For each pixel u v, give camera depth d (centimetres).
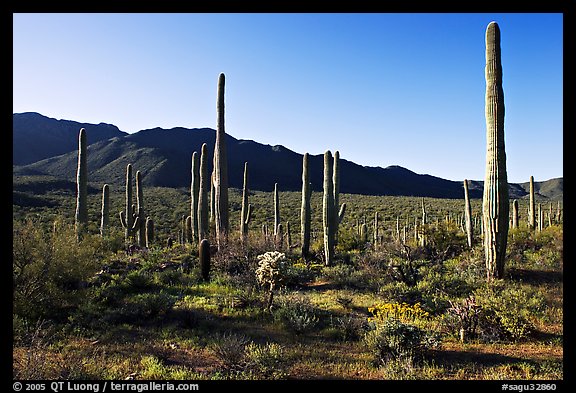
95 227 2208
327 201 1802
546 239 1852
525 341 838
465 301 945
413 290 1209
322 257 1889
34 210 4144
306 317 988
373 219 4919
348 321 928
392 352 757
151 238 2377
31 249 968
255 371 681
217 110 1758
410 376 648
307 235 1933
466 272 1355
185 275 1482
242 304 1126
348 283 1434
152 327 947
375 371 702
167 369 693
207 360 753
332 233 1805
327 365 723
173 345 820
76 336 848
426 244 1942
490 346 820
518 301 959
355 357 768
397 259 1554
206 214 2062
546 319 939
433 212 5372
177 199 6216
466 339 867
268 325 980
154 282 1362
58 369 637
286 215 4894
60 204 4788
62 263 1017
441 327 925
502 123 1263
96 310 999
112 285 1201
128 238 2262
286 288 1283
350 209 5906
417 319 969
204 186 2059
